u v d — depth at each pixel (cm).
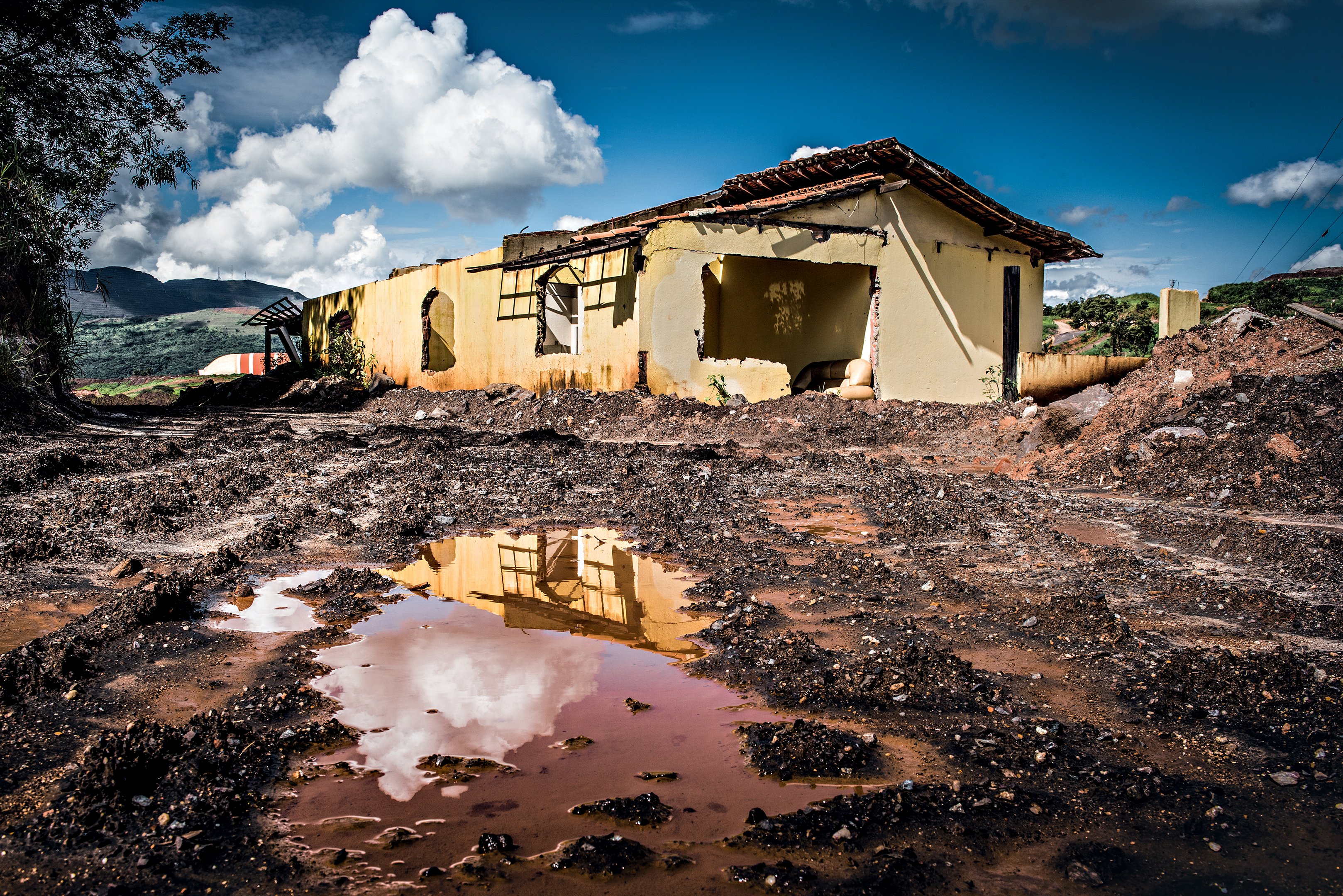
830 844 212
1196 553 529
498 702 304
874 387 1600
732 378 1498
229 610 410
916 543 562
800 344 1792
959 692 312
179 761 249
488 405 1598
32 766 246
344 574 464
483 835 212
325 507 658
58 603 405
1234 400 806
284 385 2167
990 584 461
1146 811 230
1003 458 972
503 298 1770
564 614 412
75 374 1181
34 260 1074
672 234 1423
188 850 205
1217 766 256
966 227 1709
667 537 572
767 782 245
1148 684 317
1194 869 203
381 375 2058
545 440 1104
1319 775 249
